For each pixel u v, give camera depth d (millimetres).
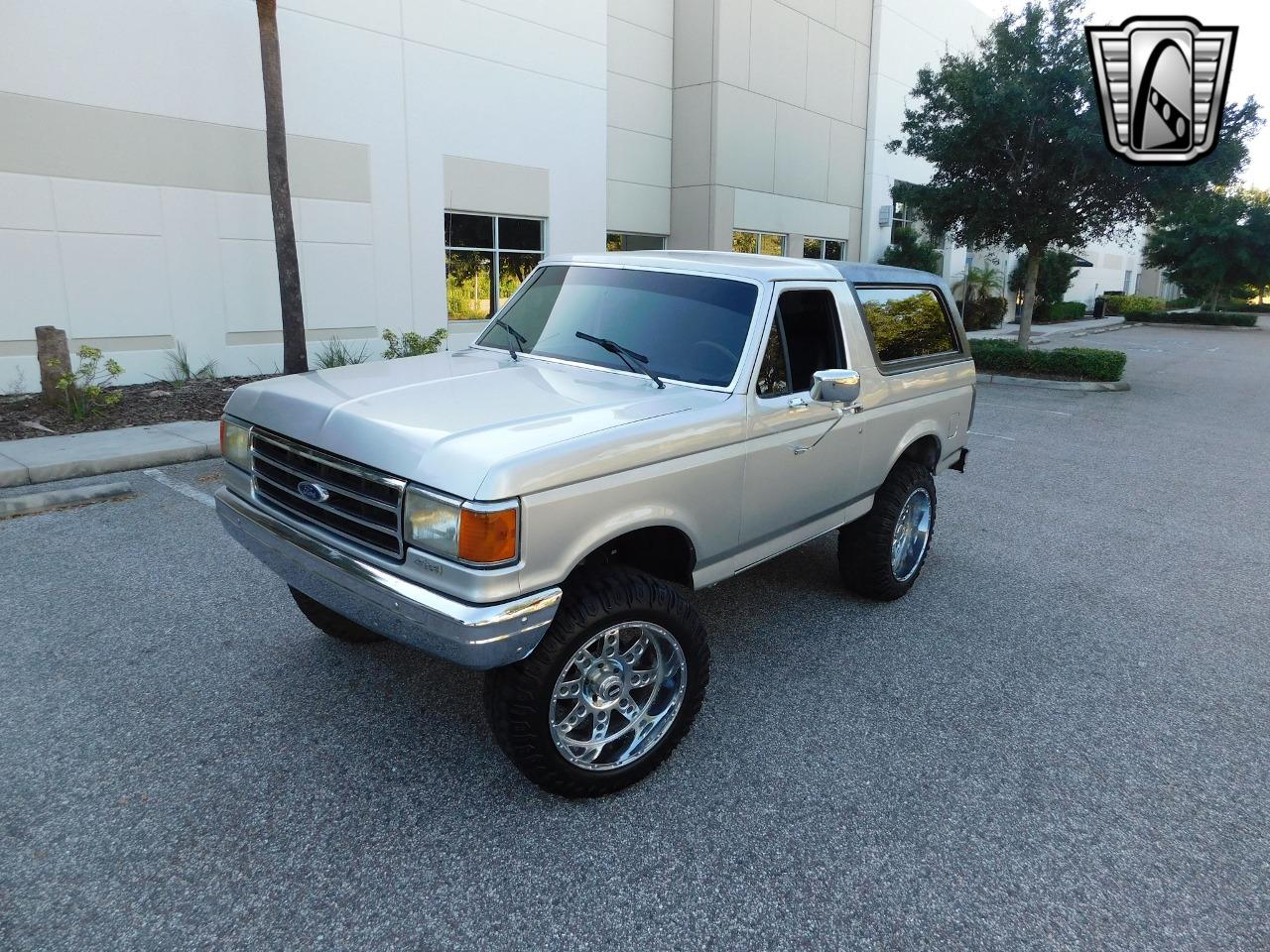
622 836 2955
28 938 2404
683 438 3260
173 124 11242
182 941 2414
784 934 2535
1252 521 7367
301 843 2855
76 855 2756
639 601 3061
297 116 12570
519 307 4582
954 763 3494
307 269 13055
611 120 19344
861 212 26797
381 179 13742
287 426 3221
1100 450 10367
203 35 11367
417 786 3186
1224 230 39969
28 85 9984
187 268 11641
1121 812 3203
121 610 4672
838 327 4277
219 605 4762
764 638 4648
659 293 4090
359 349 13930
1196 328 39500
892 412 4688
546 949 2441
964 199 17438
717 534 3559
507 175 15625
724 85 20312
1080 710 3975
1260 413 13766
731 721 3766
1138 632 4914
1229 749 3682
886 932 2561
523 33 15398
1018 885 2789
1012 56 16531
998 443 10656
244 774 3229
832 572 5723
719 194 20875
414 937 2465
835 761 3477
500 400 3270
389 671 4051
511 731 2885
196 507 6566
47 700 3711
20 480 7047
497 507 2598
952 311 5500
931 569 5887
